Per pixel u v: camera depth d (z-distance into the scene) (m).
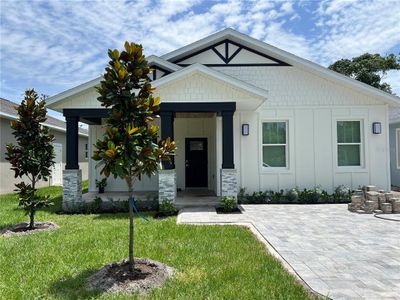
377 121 11.75
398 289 3.94
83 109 10.27
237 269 4.63
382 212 8.90
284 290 3.93
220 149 11.59
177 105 9.74
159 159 4.53
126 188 13.89
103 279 4.30
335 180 11.69
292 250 5.58
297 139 11.73
